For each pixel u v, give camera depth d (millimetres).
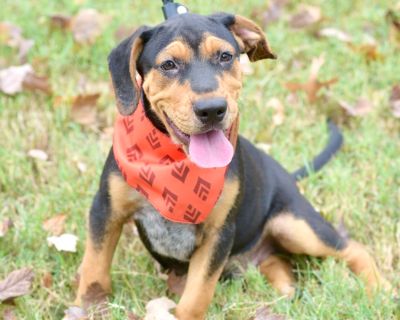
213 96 3752
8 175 5531
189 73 3883
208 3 7719
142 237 4605
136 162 4207
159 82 3953
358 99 6457
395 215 5379
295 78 6777
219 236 4316
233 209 4324
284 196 4945
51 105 6277
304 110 6375
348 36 7309
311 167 5613
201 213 4195
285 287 4762
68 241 4824
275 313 4363
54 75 6594
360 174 5746
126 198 4316
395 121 6348
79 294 4438
